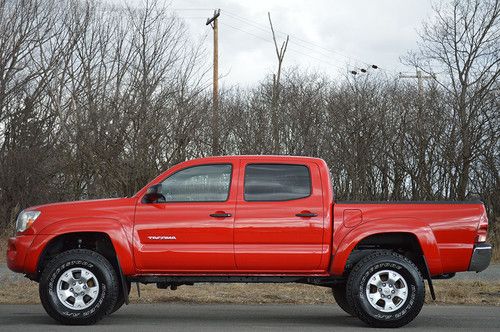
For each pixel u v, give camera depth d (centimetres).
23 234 903
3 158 2416
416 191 2612
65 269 880
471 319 963
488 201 2473
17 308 1057
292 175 913
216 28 2953
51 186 2433
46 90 2617
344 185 2686
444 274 923
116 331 831
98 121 2344
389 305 874
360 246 948
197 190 911
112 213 898
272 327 878
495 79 2591
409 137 2644
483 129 2512
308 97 2814
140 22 2564
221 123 2539
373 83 3175
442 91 2689
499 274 1557
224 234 890
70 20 2678
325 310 1067
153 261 888
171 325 885
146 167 2280
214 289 1262
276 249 890
